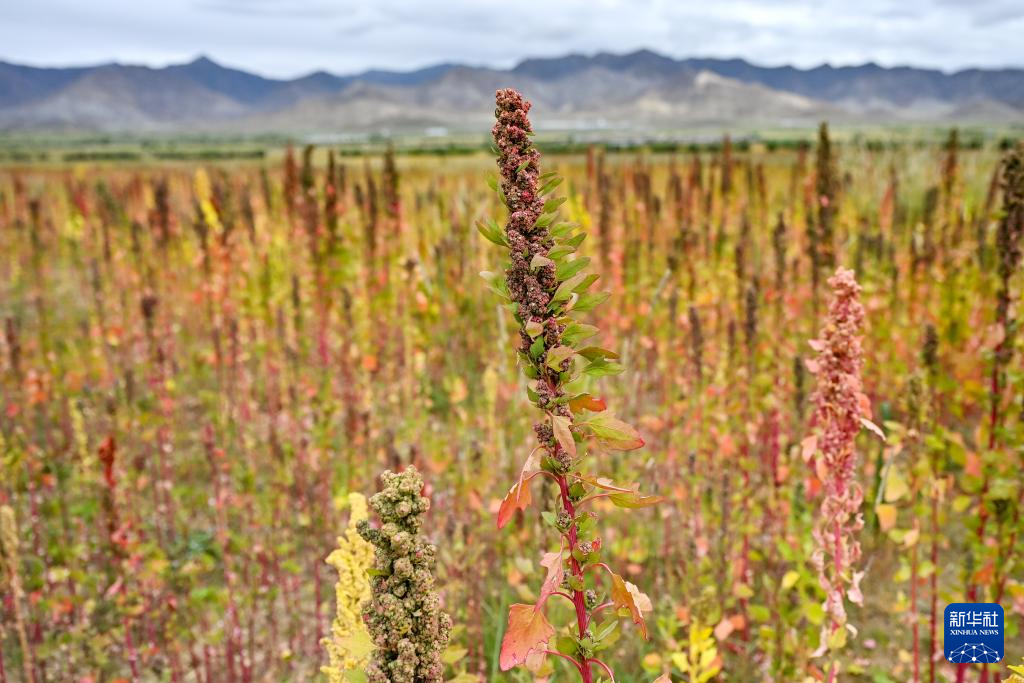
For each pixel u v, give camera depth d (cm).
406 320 715
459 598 422
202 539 619
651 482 480
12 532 417
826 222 577
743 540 485
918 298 696
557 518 200
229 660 462
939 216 834
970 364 424
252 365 862
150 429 657
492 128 195
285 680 479
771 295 582
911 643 463
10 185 2572
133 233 907
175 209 1132
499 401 600
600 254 746
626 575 484
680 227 739
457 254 823
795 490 461
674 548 514
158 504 612
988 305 529
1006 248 372
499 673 407
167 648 476
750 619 475
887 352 648
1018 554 375
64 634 473
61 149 12644
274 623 493
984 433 393
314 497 568
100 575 563
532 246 187
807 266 696
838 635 298
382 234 767
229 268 808
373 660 194
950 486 432
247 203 896
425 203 1131
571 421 191
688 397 552
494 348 765
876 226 908
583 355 190
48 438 736
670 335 643
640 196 905
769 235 901
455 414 689
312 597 564
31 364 859
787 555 399
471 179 1584
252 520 552
